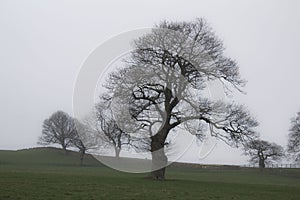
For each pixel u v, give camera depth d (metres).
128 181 28.52
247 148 33.41
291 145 66.06
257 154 63.03
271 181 45.25
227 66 32.84
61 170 46.41
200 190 25.30
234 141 32.50
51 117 84.00
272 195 24.81
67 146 82.44
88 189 21.89
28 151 86.44
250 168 62.41
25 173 32.16
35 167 56.12
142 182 28.38
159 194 21.53
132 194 20.80
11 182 23.48
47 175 30.56
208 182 32.97
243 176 51.72
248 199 21.95
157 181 29.95
